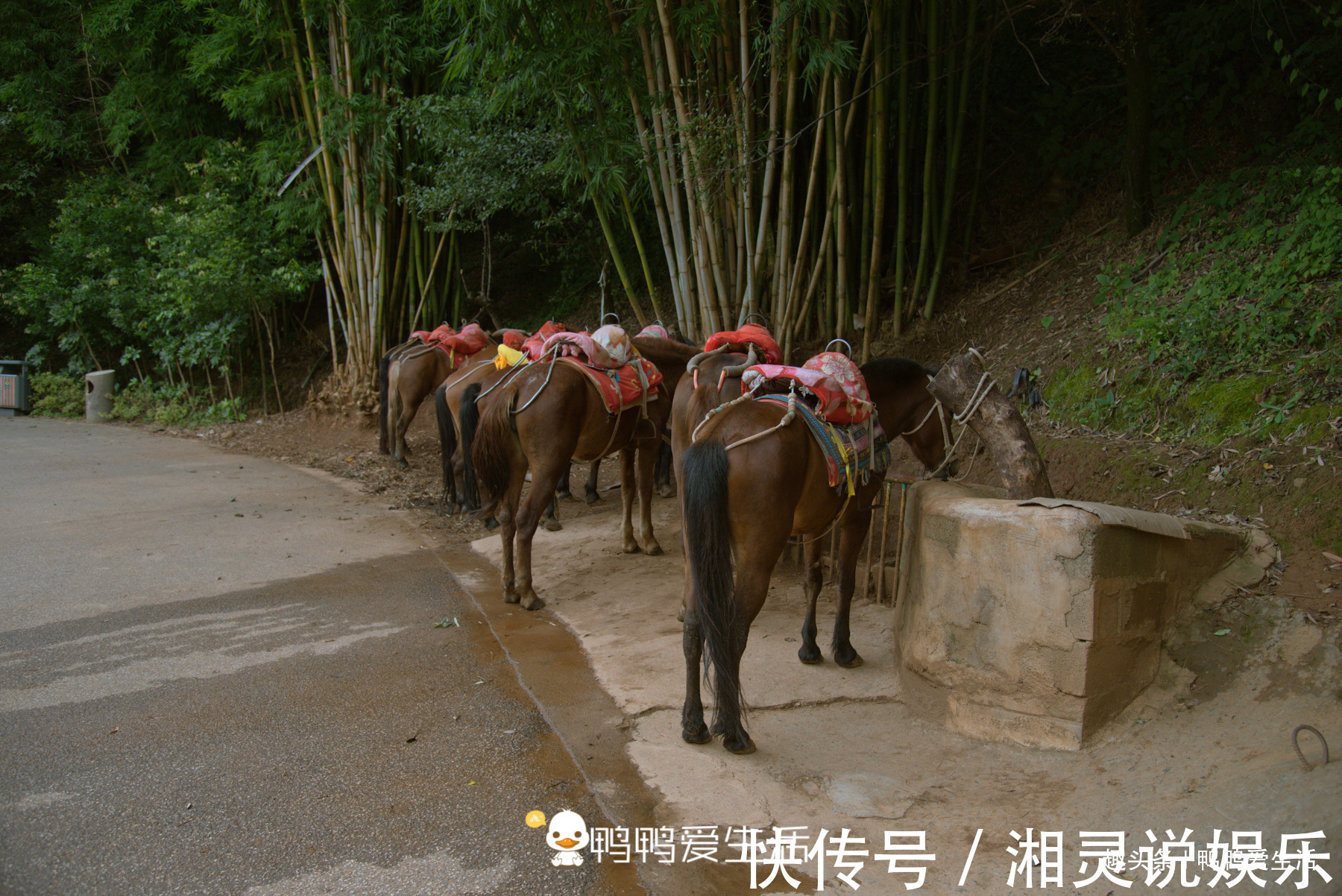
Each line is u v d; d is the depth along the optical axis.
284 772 3.06
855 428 3.56
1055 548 3.05
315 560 5.89
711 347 4.28
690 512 3.05
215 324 12.27
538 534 6.63
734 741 3.17
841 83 6.74
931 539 3.46
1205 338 5.14
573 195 10.54
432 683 3.89
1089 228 7.39
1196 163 6.98
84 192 13.65
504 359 6.34
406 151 11.18
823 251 7.12
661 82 6.65
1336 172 5.31
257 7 10.27
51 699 3.64
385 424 9.77
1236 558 3.67
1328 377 4.38
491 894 2.43
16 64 13.88
